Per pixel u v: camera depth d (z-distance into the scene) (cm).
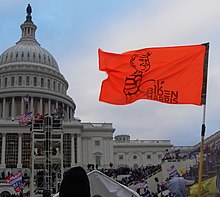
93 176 1030
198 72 1245
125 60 1280
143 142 13888
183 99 1249
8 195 6625
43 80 13175
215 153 4572
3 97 12394
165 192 5184
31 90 12388
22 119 8331
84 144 11288
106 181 1030
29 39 14438
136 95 1279
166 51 1261
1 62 13525
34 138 5419
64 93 13950
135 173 8025
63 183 641
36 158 5331
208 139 7394
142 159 13688
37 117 5631
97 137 11375
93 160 11194
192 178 5041
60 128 5575
